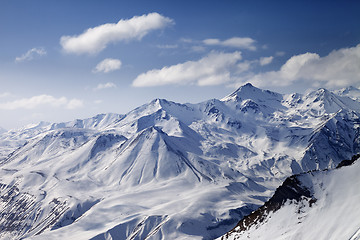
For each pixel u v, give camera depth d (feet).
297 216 460.96
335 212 418.92
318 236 396.98
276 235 449.89
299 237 417.08
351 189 444.55
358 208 396.78
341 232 373.20
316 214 439.63
